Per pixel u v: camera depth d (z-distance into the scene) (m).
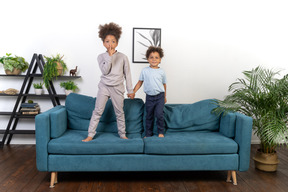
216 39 3.32
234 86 3.38
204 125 2.54
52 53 3.19
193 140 2.17
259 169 2.49
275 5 3.33
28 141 3.31
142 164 2.12
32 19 3.14
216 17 3.29
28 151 2.99
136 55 3.23
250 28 3.34
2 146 3.12
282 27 3.37
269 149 2.47
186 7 3.25
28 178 2.22
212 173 2.43
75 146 2.06
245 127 2.11
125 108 2.59
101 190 2.01
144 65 3.26
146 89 2.41
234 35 3.33
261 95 2.35
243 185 2.14
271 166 2.42
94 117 2.23
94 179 2.24
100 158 2.09
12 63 2.95
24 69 3.15
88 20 3.18
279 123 2.17
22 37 3.15
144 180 2.24
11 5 3.11
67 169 2.07
